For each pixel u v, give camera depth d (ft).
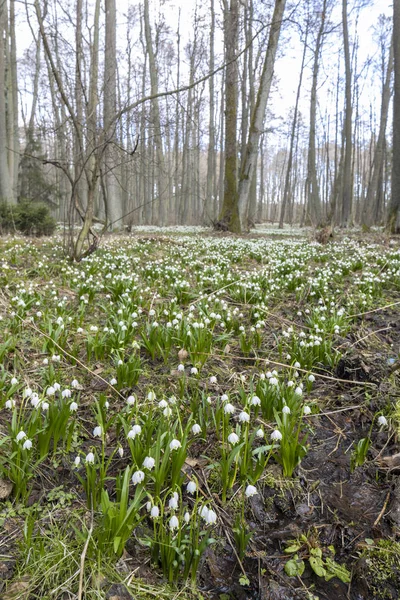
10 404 9.48
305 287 22.90
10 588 6.13
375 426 10.94
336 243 43.96
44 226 47.19
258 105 56.44
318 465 9.61
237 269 28.40
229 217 61.00
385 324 17.76
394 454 9.62
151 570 6.76
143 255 33.35
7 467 8.21
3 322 15.57
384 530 7.72
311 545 7.48
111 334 13.98
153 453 8.11
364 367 13.23
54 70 21.98
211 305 19.45
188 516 6.70
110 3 51.39
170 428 9.04
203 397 10.37
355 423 11.18
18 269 25.12
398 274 24.39
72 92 25.02
